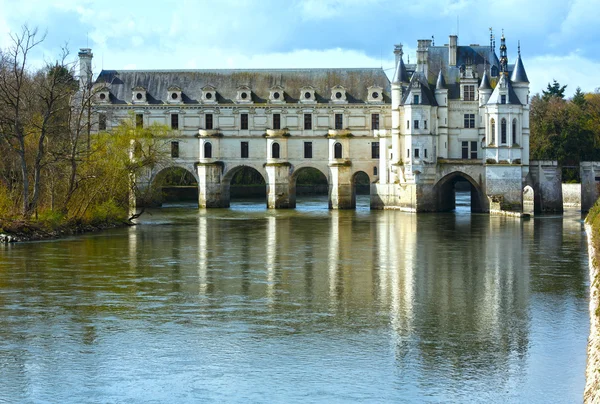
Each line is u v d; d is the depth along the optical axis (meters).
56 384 39.50
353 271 70.12
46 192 103.06
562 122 164.88
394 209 153.62
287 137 161.38
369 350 44.56
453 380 39.78
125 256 79.00
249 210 154.12
